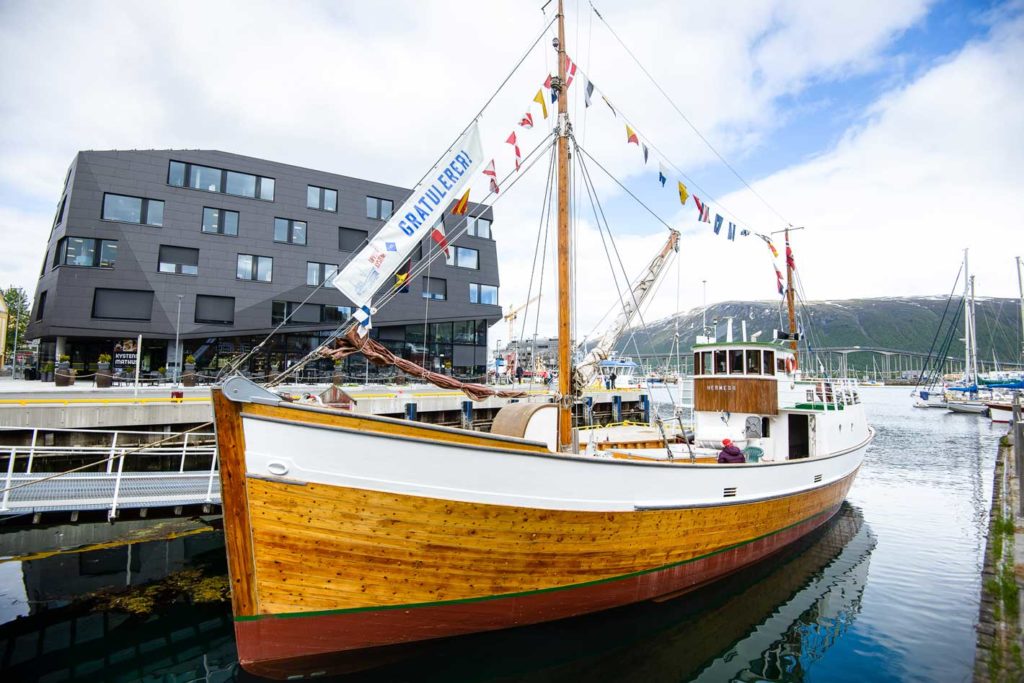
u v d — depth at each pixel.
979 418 51.34
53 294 27.75
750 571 10.81
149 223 29.38
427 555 6.64
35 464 14.99
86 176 28.20
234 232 31.53
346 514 6.20
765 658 7.66
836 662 7.53
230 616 8.38
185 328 29.66
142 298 29.05
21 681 6.71
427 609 6.83
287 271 32.81
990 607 8.92
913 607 9.27
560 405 8.87
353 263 7.06
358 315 7.11
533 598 7.50
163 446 16.59
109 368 26.72
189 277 30.00
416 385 33.00
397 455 6.30
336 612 6.42
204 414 17.59
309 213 33.81
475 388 8.57
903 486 20.31
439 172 7.40
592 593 8.01
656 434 14.54
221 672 6.90
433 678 6.96
